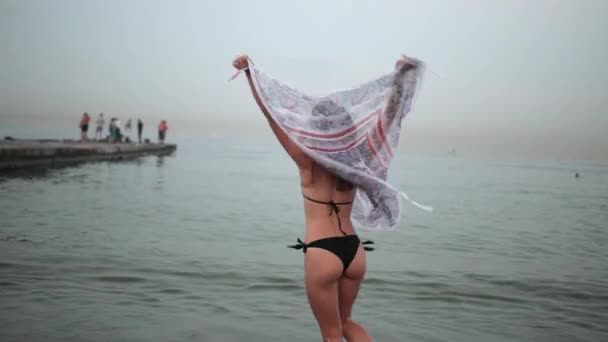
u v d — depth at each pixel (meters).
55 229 8.84
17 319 4.36
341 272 3.04
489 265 7.43
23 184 15.99
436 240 9.65
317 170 3.07
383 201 3.33
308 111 3.08
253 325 4.49
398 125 3.32
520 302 5.57
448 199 18.62
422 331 4.54
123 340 4.01
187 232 9.38
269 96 3.06
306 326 4.52
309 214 3.12
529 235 10.66
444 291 5.89
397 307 5.24
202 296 5.32
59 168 22.61
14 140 32.97
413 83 3.29
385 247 8.72
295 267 6.78
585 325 4.85
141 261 6.74
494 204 17.27
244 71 3.14
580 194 22.98
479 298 5.66
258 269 6.58
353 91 3.18
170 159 37.84
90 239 8.10
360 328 3.25
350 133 3.12
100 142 38.06
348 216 3.18
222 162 39.88
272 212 13.06
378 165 3.32
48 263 6.38
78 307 4.77
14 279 5.61
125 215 11.05
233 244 8.41
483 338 4.41
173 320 4.53
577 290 6.11
